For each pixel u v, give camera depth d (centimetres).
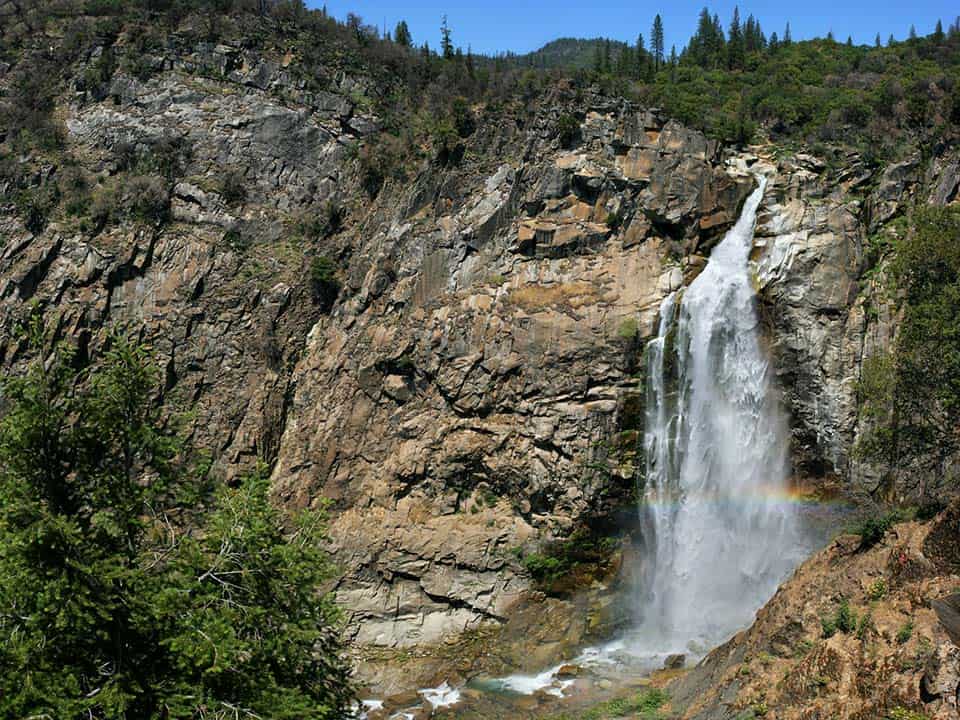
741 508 3709
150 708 1761
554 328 3950
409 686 3444
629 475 3756
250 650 1853
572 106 4412
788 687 2175
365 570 3906
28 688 1619
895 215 4028
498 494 3950
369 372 4247
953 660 1778
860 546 2392
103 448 1942
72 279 4569
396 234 4503
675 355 3844
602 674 3241
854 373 3759
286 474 4312
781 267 3881
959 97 4153
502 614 3712
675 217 4081
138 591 1808
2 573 1708
